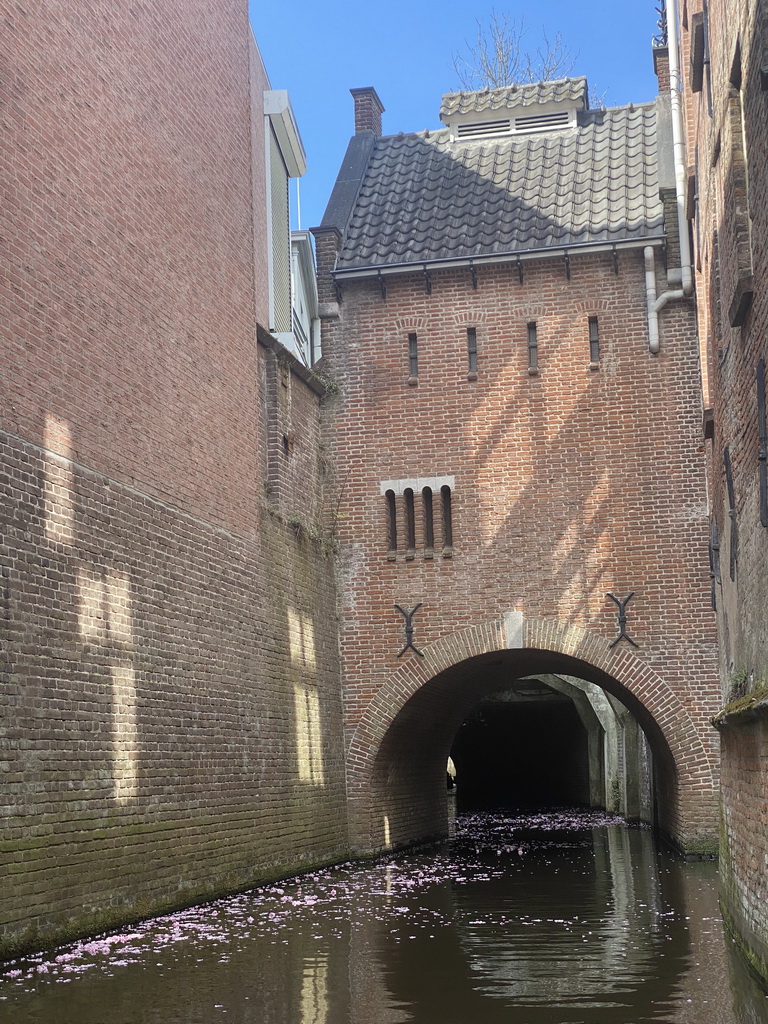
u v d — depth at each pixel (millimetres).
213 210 16438
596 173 22078
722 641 17609
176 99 15398
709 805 19203
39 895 10781
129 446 13289
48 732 11102
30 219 11508
